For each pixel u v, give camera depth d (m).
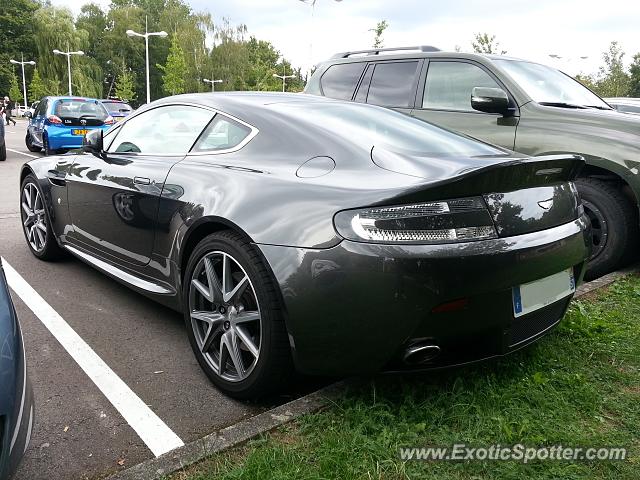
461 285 2.17
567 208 2.70
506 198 2.37
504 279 2.27
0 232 5.89
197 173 2.96
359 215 2.20
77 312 3.71
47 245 4.65
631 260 4.66
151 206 3.17
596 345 3.13
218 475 2.01
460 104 5.15
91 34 95.25
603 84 30.58
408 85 5.58
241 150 2.92
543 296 2.54
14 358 1.71
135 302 3.92
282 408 2.44
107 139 4.04
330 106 3.24
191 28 85.50
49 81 71.50
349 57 6.26
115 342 3.28
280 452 2.12
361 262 2.15
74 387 2.75
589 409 2.51
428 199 2.19
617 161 4.21
